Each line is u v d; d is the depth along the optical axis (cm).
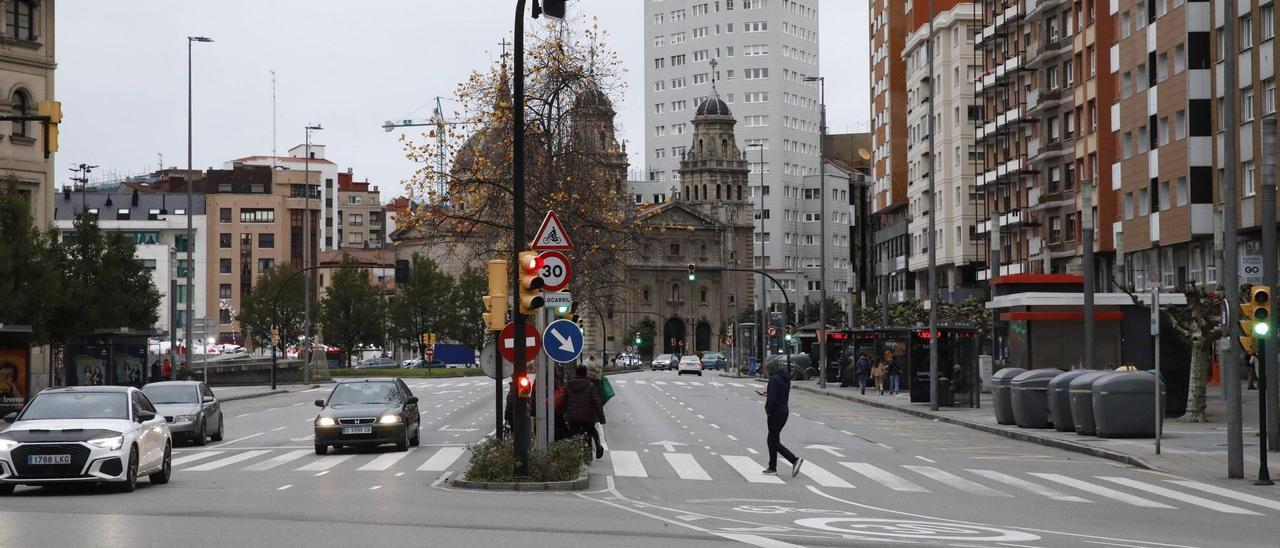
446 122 4838
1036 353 4478
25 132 6300
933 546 1448
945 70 10119
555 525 1631
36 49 6338
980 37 9312
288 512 1784
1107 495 2144
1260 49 5394
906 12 11194
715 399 6519
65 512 1778
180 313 16025
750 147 19775
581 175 4931
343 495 2073
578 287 5106
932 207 5091
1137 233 6675
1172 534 1612
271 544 1421
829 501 2019
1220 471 2547
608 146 5100
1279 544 1523
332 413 3166
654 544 1447
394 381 3344
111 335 5541
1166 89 6225
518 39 2241
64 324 5378
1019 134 8738
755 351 11569
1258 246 5522
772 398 2517
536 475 2234
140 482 2373
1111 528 1673
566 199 4841
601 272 5253
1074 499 2075
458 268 12569
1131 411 3325
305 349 9512
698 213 17150
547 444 2538
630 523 1666
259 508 1842
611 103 5025
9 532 1523
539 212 4800
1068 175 7994
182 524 1623
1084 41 7538
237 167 17188
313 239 17362
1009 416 4047
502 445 2347
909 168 11212
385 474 2552
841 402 6181
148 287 5822
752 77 19850
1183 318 4034
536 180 4819
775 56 19750
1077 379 3488
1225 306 2512
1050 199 8012
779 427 2527
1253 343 2358
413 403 3341
